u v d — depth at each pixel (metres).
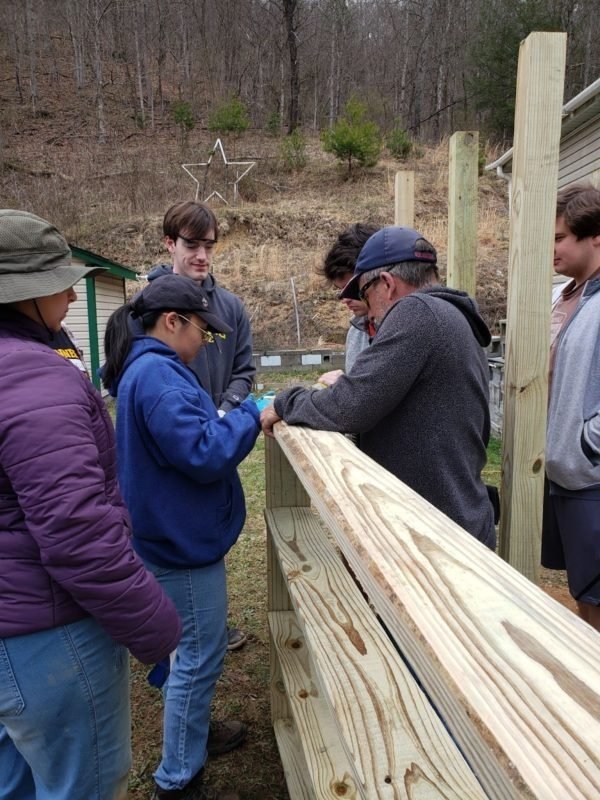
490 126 23.75
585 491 1.81
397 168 20.70
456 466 1.40
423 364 1.32
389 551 0.68
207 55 30.92
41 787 1.32
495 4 23.19
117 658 1.30
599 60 23.56
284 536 1.80
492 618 0.54
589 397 1.76
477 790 0.87
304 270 14.58
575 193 1.86
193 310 1.72
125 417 1.63
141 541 1.69
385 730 0.98
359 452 1.14
